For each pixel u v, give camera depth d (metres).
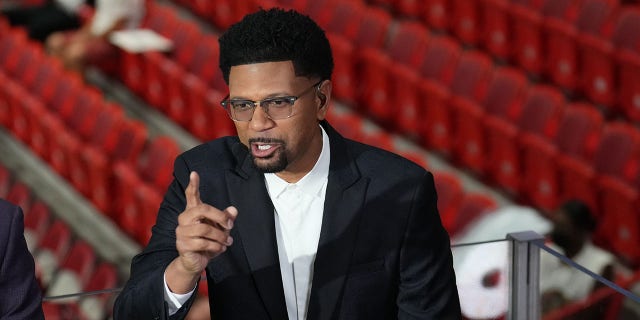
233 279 4.02
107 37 19.62
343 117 14.96
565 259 5.50
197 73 18.45
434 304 4.01
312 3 19.73
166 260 3.90
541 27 16.83
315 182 4.04
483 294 5.64
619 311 5.33
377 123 17.05
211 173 4.11
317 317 3.98
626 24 16.39
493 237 11.54
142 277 3.85
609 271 10.73
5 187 16.53
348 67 17.19
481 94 16.12
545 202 14.44
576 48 16.31
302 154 3.83
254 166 3.78
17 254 3.86
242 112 3.67
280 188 4.04
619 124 14.23
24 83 19.27
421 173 4.07
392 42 17.75
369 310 4.02
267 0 20.45
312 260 4.04
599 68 16.02
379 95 16.94
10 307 3.84
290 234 4.05
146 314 3.77
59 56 19.81
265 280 3.99
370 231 3.99
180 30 19.41
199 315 5.32
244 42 3.61
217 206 4.05
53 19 21.28
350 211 3.99
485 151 15.24
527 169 14.60
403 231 3.99
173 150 14.65
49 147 17.05
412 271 4.00
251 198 4.04
